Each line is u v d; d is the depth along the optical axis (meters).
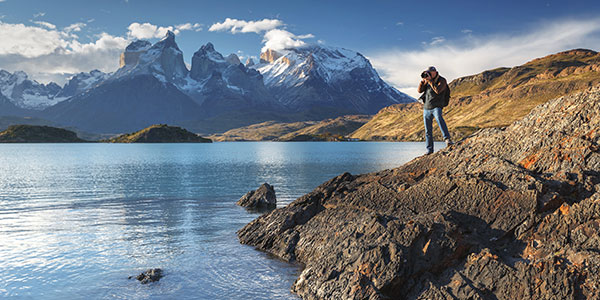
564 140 15.21
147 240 21.41
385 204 17.14
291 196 42.53
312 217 19.31
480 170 16.17
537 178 14.12
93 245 20.28
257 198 35.03
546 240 12.32
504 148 17.06
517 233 13.10
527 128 17.12
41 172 80.94
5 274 15.75
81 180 62.66
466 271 12.11
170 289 14.34
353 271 12.98
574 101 16.42
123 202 37.44
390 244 13.04
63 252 18.94
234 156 158.62
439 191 16.02
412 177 18.47
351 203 18.23
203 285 14.75
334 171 79.75
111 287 14.47
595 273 10.41
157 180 62.31
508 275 11.34
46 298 13.45
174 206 34.59
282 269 16.47
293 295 13.85
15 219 28.02
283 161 118.81
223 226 25.36
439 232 13.22
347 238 14.78
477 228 13.80
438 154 18.95
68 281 15.03
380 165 97.06
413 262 12.59
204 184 55.91
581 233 11.74
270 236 19.72
